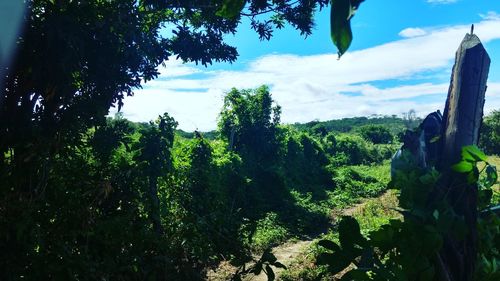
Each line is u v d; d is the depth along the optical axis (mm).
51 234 4625
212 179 10812
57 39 4941
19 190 4859
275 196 16406
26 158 4777
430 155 2646
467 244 2195
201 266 5844
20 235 4148
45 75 5160
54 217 4875
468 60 2260
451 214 2084
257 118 20188
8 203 4422
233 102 20125
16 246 4312
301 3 7605
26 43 4980
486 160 2102
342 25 1144
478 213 2498
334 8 1146
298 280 7898
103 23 5367
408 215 2182
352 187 21469
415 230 2098
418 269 2055
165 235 5750
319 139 34906
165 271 5258
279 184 16984
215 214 5625
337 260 2193
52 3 5301
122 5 5867
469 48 2270
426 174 2199
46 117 5391
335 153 34719
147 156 6566
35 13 5234
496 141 40469
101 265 4668
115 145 6160
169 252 5414
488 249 2348
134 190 5988
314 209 15867
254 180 16984
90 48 5582
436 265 2170
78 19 5320
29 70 5219
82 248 4730
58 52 4996
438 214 2070
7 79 5145
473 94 2242
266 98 20453
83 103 5492
